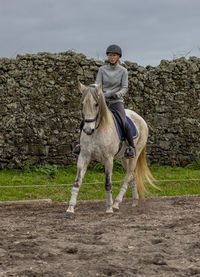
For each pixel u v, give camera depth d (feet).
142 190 31.94
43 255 17.81
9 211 30.91
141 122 32.63
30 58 49.06
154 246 19.35
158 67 52.60
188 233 21.94
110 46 28.96
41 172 46.93
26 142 48.78
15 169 48.16
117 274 15.60
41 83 49.14
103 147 27.45
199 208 30.30
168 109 52.60
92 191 39.73
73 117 49.85
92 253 18.17
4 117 48.42
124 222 25.39
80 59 50.21
